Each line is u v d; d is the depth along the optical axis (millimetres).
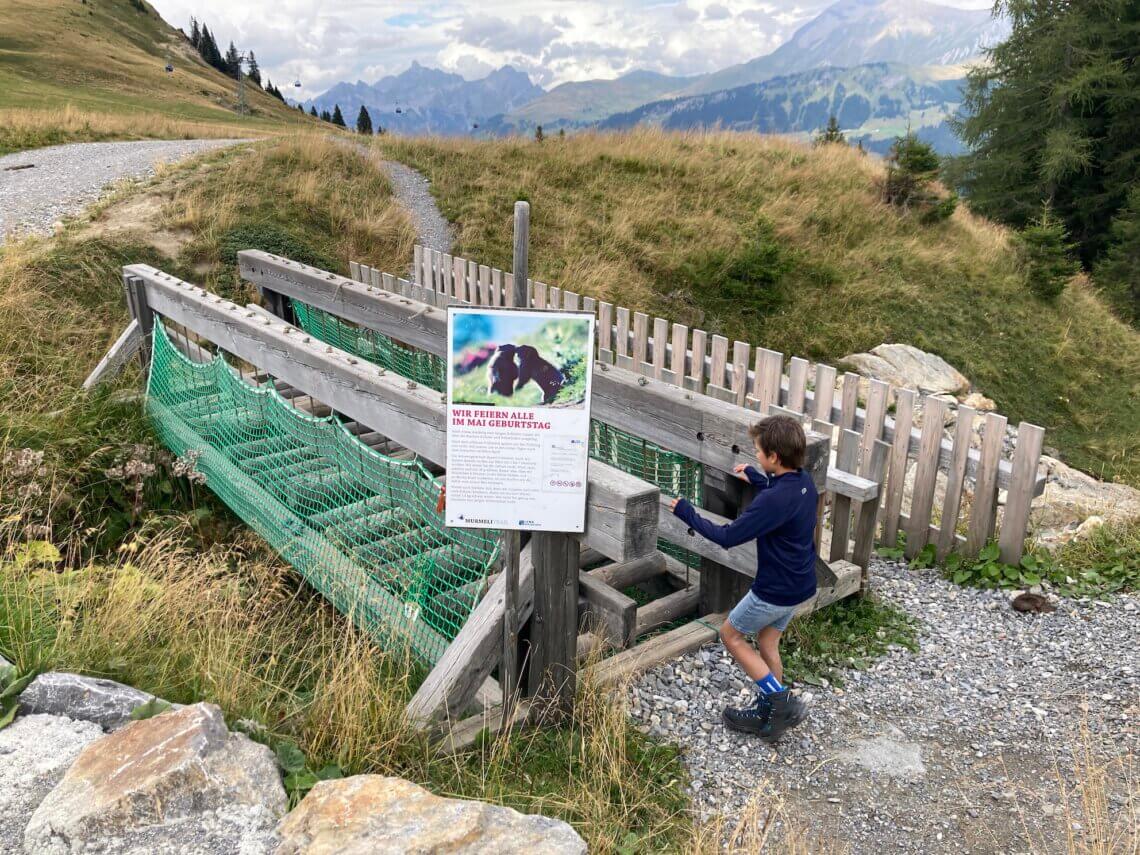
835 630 4707
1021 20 24656
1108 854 2879
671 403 4297
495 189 14531
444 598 4246
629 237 12922
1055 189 23766
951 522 5660
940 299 12938
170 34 98375
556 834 2400
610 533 3121
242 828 2438
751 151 17031
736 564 4160
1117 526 5984
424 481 3988
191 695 3221
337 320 8352
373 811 2434
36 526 4969
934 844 3098
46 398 6602
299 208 12523
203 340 8602
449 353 2949
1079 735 3730
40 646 3234
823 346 11469
